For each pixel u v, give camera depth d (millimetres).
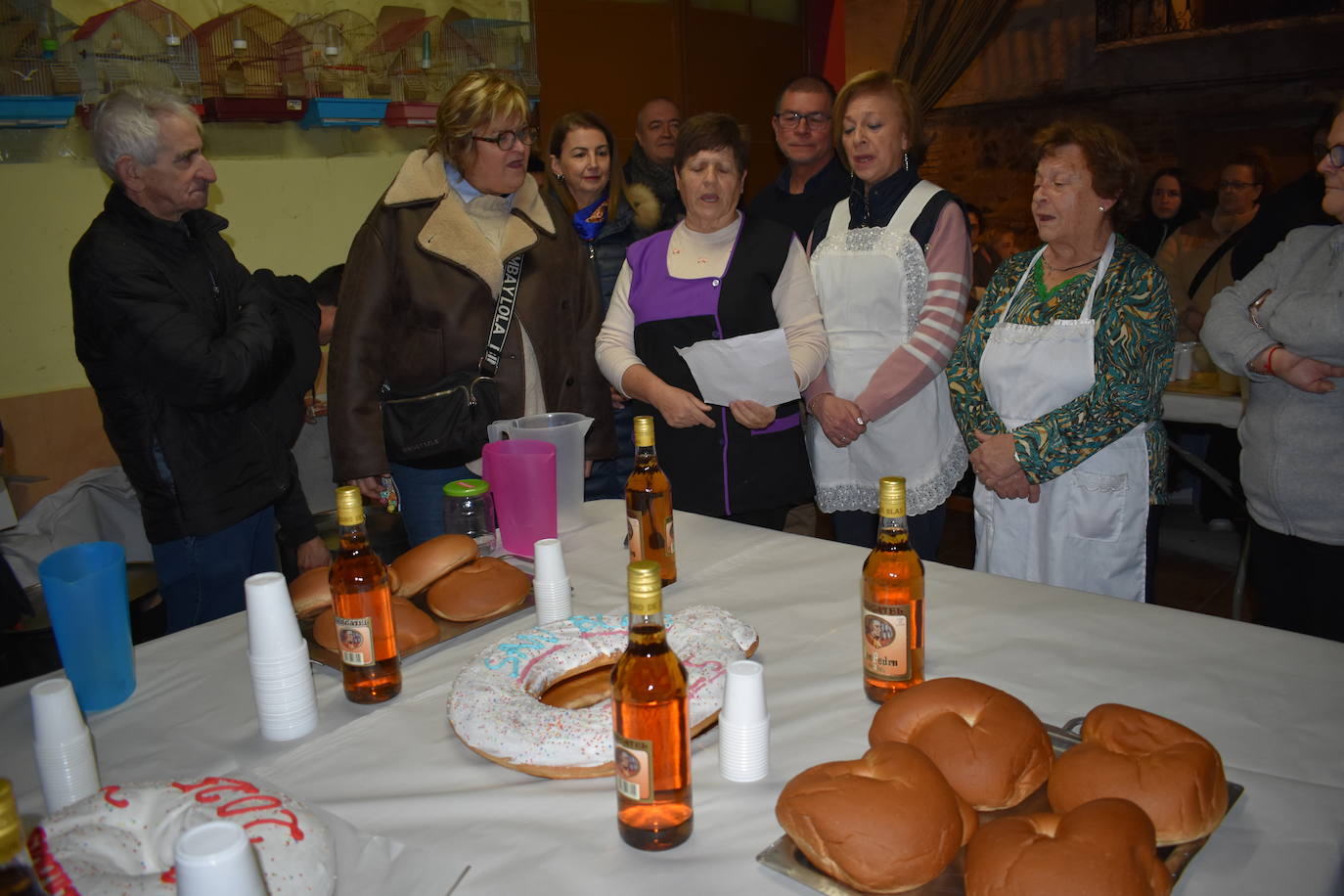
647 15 5102
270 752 1098
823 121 2756
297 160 3352
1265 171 3627
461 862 875
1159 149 5559
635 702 853
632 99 5094
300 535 2443
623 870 854
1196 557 3732
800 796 825
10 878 611
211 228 2098
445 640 1353
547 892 833
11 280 2803
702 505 2195
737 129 2141
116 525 2771
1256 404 1963
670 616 1255
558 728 1017
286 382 2430
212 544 2055
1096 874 704
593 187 2834
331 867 833
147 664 1351
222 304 2055
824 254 2318
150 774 1060
